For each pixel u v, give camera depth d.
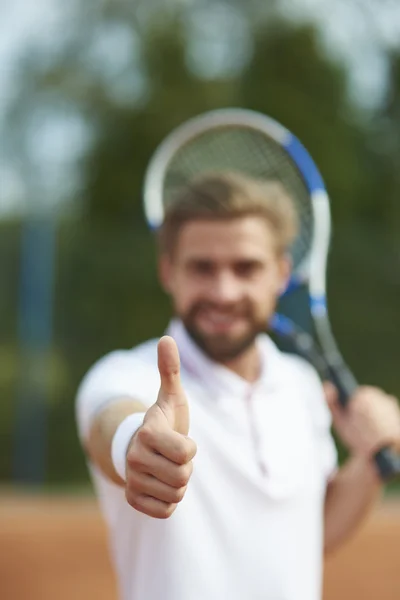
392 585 3.86
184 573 1.70
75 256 7.15
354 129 12.54
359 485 2.08
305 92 12.70
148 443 1.30
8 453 6.87
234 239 1.92
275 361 1.97
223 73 12.98
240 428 1.83
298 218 2.57
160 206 2.51
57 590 3.90
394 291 7.83
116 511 1.77
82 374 7.07
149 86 12.67
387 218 12.14
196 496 1.73
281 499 1.79
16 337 6.94
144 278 7.34
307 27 12.89
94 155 12.05
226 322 1.92
